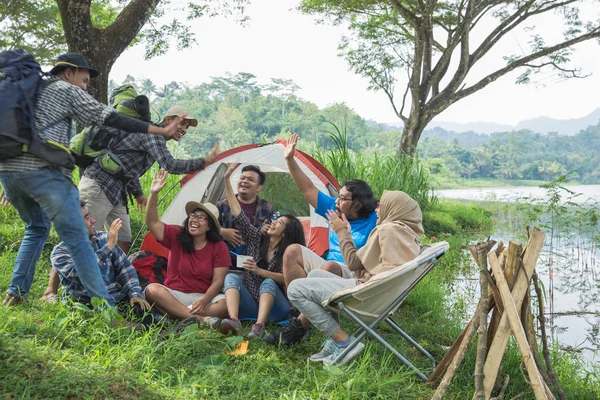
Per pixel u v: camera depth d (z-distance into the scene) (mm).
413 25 17484
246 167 5762
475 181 122125
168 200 8758
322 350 4137
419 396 3674
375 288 3811
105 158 5059
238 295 4691
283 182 8211
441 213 14680
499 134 185250
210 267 4812
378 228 4070
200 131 98312
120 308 4414
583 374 4809
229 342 4059
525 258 3490
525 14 17562
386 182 12766
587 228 11414
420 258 3842
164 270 5297
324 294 4008
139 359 3514
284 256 4605
